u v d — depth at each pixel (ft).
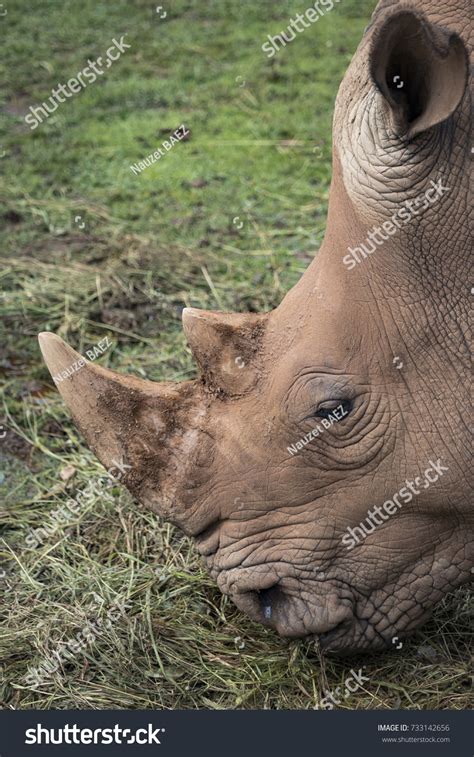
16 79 35.50
